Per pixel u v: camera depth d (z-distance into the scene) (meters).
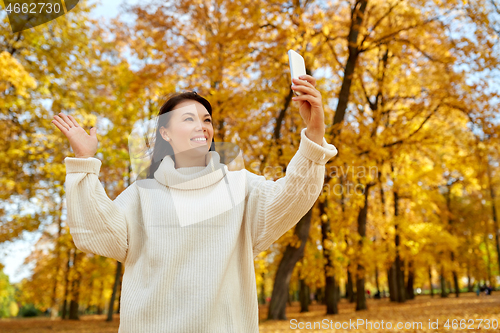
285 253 12.52
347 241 14.84
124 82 12.12
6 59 7.66
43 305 23.00
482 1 9.82
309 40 10.52
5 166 10.27
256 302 1.33
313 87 1.20
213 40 10.30
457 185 20.61
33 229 10.85
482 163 11.69
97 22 13.07
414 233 18.61
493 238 29.61
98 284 23.75
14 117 10.62
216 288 1.20
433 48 11.43
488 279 29.81
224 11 12.72
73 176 1.23
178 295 1.19
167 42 12.37
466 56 10.13
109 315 18.03
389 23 12.13
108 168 14.93
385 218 19.53
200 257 1.24
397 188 17.81
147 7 12.16
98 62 12.02
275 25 10.56
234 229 1.30
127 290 1.25
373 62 16.45
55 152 11.13
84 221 1.21
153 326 1.17
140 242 1.32
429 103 12.15
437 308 14.53
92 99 11.88
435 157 15.45
